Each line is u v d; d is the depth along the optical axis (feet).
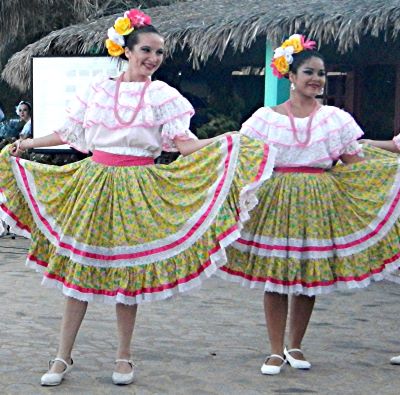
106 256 19.49
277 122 20.81
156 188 19.57
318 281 20.59
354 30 34.53
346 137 21.11
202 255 19.52
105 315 26.81
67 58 44.96
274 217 20.54
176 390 19.12
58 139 20.54
